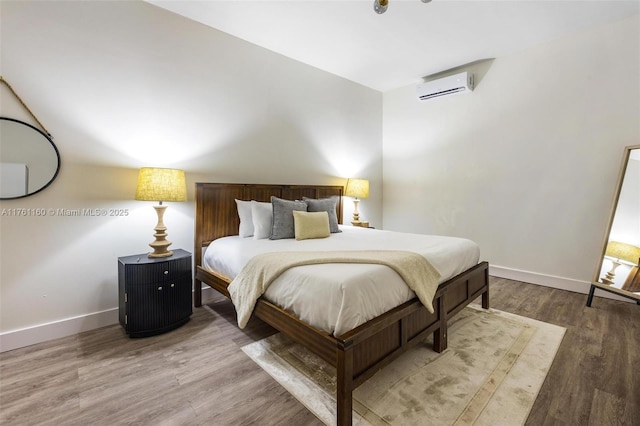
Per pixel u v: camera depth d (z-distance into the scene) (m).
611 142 2.84
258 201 3.21
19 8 1.96
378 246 2.31
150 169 2.25
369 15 2.68
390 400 1.46
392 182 4.80
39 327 2.04
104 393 1.52
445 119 4.10
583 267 3.04
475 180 3.83
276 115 3.46
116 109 2.35
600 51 2.87
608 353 1.88
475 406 1.42
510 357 1.85
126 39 2.38
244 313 1.85
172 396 1.50
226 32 2.98
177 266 2.28
